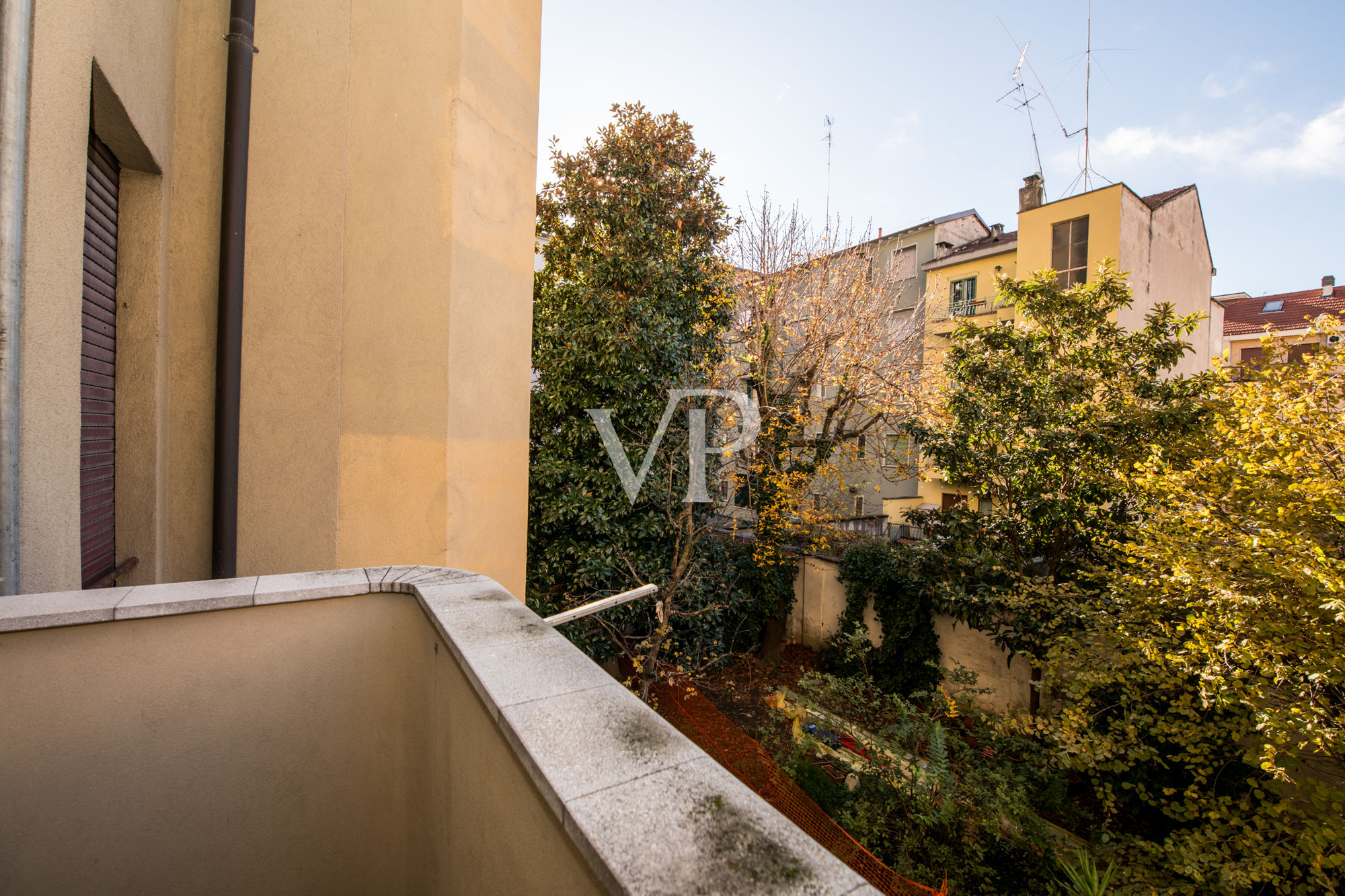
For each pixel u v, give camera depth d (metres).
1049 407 8.58
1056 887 5.44
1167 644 5.84
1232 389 6.83
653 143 10.41
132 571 3.11
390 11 3.97
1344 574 4.28
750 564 12.86
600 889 0.75
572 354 9.52
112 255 3.06
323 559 3.77
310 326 3.72
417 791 1.81
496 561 4.88
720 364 11.40
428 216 4.12
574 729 1.02
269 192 3.61
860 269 12.00
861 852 5.69
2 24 1.84
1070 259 15.38
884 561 11.68
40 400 2.07
